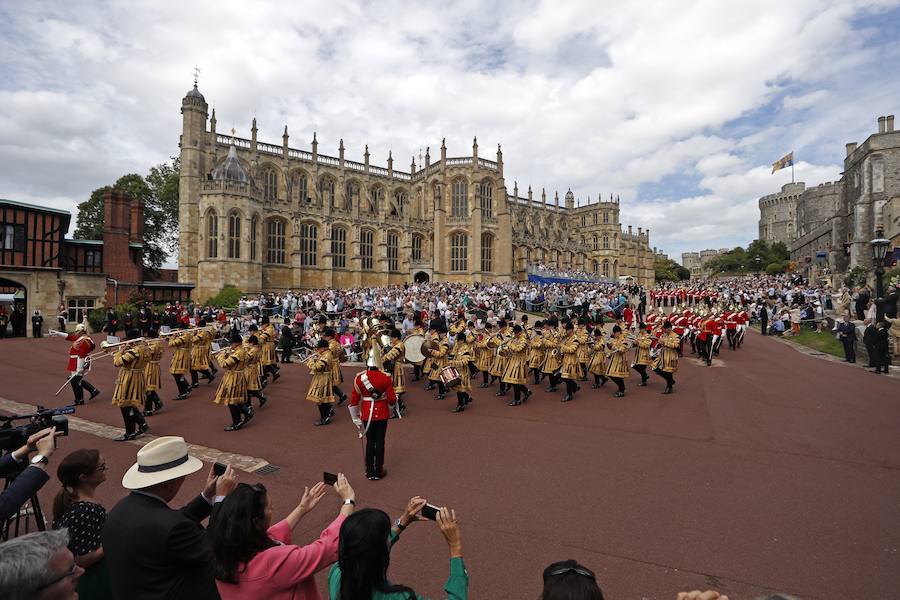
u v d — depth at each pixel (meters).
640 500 8.08
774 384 17.05
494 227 77.88
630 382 18.41
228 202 54.31
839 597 5.49
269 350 17.98
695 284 75.44
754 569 6.06
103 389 17.22
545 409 14.48
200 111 58.94
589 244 108.94
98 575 4.32
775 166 102.44
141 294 42.50
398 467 9.74
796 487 8.51
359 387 9.20
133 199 45.28
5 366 20.97
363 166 75.94
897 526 7.11
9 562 2.42
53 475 9.38
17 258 31.83
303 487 8.83
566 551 6.54
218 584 3.56
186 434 12.20
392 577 5.95
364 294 45.34
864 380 17.69
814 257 75.81
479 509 7.83
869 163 53.47
